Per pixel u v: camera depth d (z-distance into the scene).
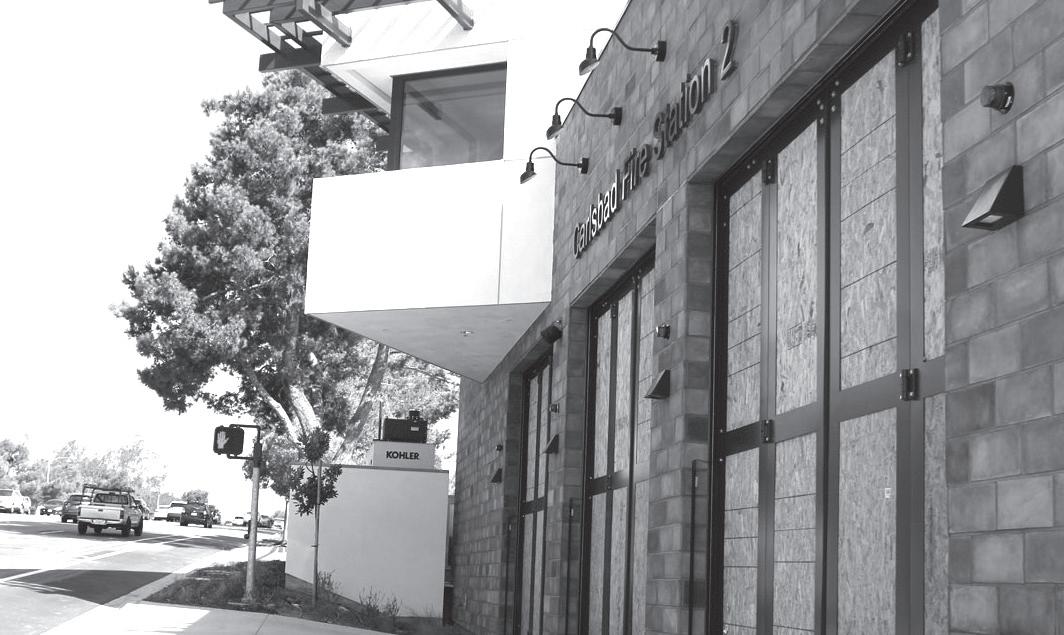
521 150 17.14
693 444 9.16
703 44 9.36
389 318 18.39
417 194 17.66
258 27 20.83
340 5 19.16
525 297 16.56
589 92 14.08
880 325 6.52
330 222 18.19
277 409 39.12
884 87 6.68
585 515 14.04
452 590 27.19
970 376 4.89
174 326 36.75
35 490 118.38
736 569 8.57
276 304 38.12
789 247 8.00
